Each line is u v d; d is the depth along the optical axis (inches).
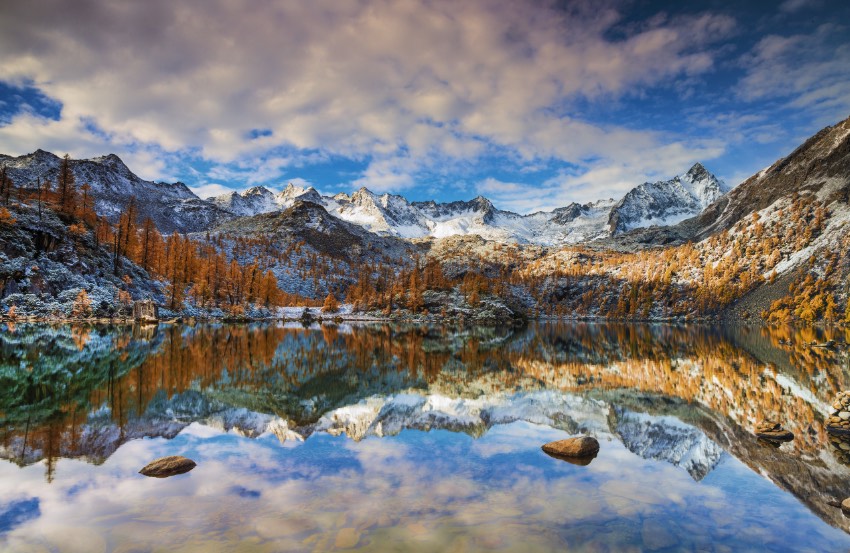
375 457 589.6
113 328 2662.4
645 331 4284.0
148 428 714.8
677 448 675.4
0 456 563.8
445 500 446.0
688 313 7519.7
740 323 6318.9
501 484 496.1
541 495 466.6
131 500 432.5
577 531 384.2
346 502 434.6
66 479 489.7
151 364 1387.8
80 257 3462.1
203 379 1175.6
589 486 497.7
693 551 358.6
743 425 831.1
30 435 657.0
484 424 808.3
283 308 5743.1
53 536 356.5
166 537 356.2
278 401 960.9
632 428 799.1
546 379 1371.8
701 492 492.4
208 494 450.3
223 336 2559.1
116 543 346.0
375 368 1545.3
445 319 5812.0
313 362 1641.2
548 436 726.5
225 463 553.6
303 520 391.5
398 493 461.7
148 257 4365.2
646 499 464.8
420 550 342.0
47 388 987.9
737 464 604.1
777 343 2817.4
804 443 713.6
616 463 588.7
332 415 852.0
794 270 7130.9
